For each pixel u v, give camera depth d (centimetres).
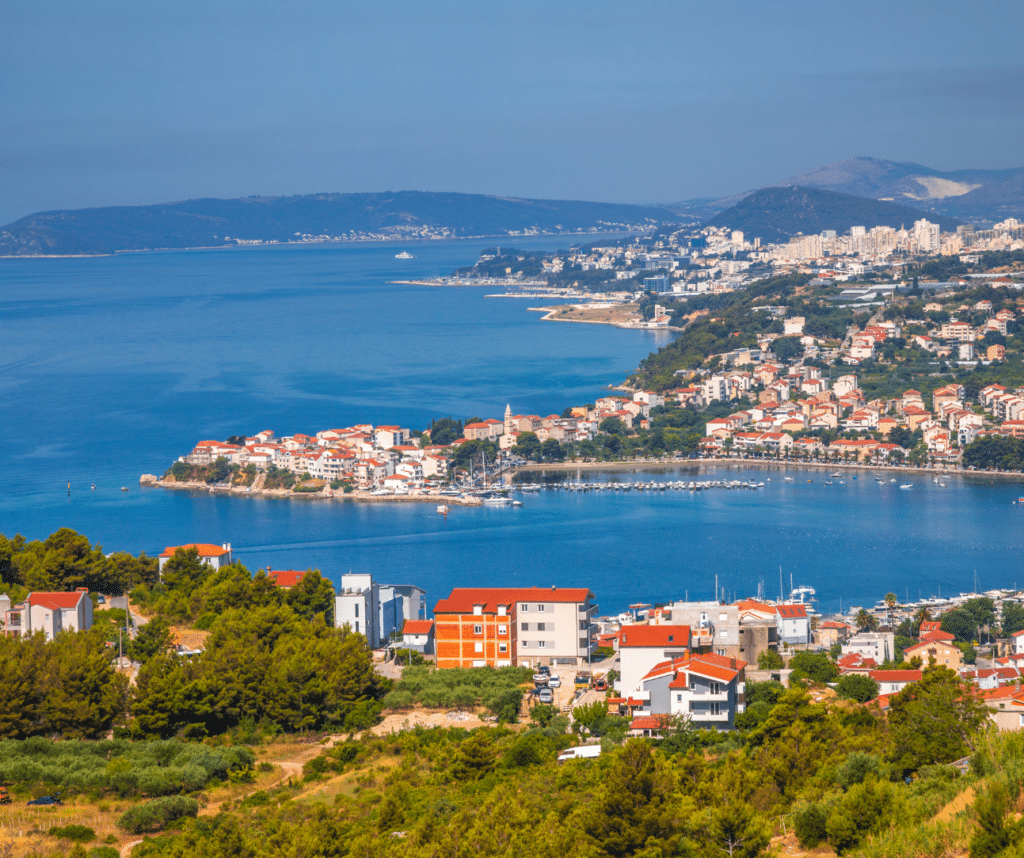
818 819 12281
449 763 17350
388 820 14600
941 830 10731
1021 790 10838
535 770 16450
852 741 15125
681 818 12938
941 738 14575
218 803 16388
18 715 18688
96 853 14375
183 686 19375
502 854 12588
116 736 19238
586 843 12731
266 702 19900
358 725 19850
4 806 15938
